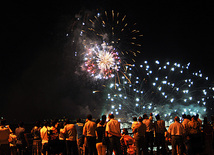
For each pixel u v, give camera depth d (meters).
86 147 10.03
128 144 10.48
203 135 9.66
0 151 8.70
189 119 11.09
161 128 10.77
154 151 12.29
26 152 10.66
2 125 8.97
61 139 9.43
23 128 10.56
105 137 9.22
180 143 9.85
